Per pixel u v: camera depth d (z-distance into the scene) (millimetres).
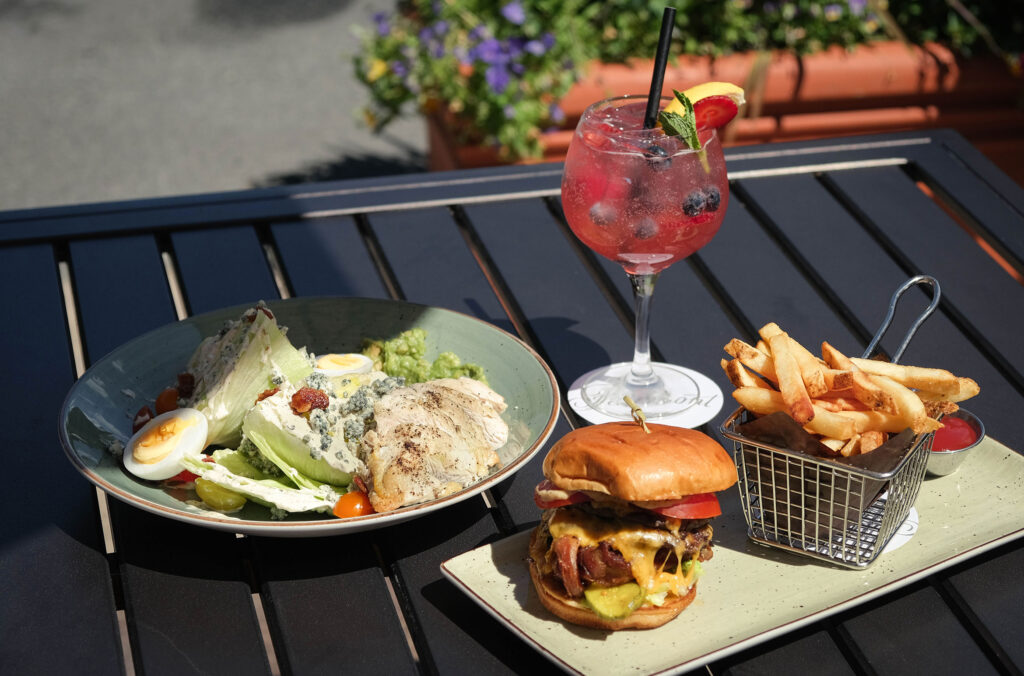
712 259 1886
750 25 4242
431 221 1999
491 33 3928
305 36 7105
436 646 1065
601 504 1050
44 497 1278
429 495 1188
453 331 1510
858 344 1636
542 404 1322
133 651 1060
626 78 4027
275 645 1079
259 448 1238
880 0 4152
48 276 1783
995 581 1142
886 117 4199
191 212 1994
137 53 6859
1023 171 4406
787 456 1104
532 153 4066
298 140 5770
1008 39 4426
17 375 1522
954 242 1947
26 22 7328
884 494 1112
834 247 1924
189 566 1163
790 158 2238
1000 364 1601
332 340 1536
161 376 1433
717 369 1572
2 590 1131
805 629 1088
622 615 1010
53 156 5586
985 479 1260
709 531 1086
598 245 1424
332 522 1087
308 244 1906
